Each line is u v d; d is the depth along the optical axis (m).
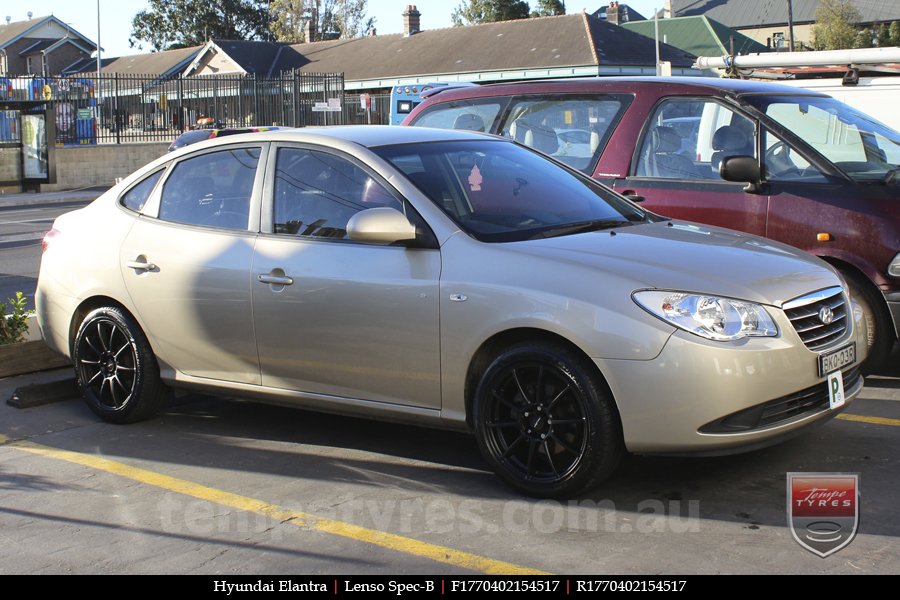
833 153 6.63
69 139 34.47
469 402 4.68
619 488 4.62
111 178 34.78
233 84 39.12
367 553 3.97
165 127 37.19
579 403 4.31
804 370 4.32
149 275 5.62
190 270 5.46
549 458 4.43
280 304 5.12
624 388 4.18
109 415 5.90
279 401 5.31
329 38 82.81
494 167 5.37
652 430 4.18
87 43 68.44
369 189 5.04
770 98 6.85
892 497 4.42
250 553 4.00
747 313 4.22
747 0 84.31
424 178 5.00
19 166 31.45
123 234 5.82
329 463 5.12
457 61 47.06
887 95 12.40
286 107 40.19
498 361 4.50
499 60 45.75
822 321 4.48
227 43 56.44
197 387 5.60
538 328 4.36
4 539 4.20
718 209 6.61
